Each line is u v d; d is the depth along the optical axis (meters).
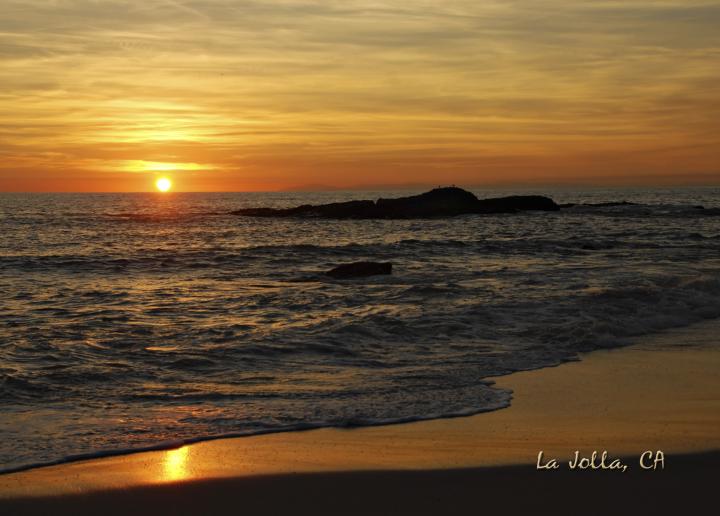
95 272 25.94
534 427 7.82
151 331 13.65
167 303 17.67
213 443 7.36
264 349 11.79
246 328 13.89
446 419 8.15
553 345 12.24
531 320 14.31
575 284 20.17
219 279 23.72
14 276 24.55
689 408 8.57
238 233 50.66
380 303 16.97
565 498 5.85
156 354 11.52
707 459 6.71
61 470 6.58
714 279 19.55
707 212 71.50
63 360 11.15
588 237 43.12
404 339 12.64
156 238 45.88
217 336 13.09
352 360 11.17
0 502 5.83
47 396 9.12
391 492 6.03
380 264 23.56
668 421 8.01
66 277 24.36
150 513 5.67
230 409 8.58
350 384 9.73
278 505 5.80
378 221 63.81
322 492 6.03
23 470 6.57
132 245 40.19
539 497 5.88
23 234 49.16
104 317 15.44
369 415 8.29
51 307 17.17
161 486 6.17
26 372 10.27
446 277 22.77
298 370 10.55
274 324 14.35
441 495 5.95
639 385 9.70
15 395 9.11
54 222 64.38
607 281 20.77
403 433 7.65
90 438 7.48
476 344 12.30
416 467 6.58
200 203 154.12
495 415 8.29
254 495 5.99
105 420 8.14
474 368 10.64
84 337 13.04
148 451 7.11
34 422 8.02
